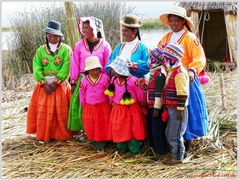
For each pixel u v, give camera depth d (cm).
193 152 466
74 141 512
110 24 1027
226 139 502
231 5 949
